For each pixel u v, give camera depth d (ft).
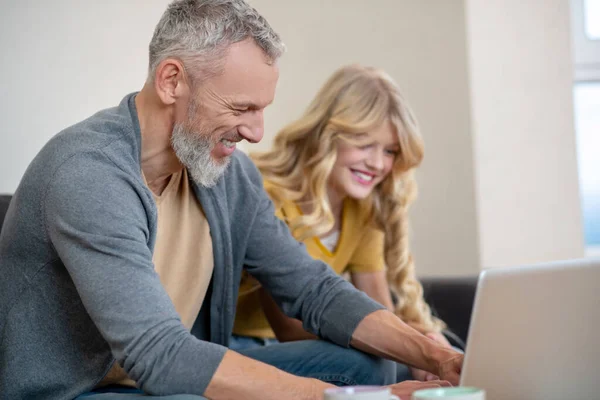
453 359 5.82
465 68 12.41
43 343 5.40
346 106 8.25
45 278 5.39
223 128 5.60
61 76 9.17
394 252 8.98
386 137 8.27
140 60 10.04
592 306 4.39
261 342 8.29
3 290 5.46
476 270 12.34
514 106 12.58
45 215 5.22
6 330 5.41
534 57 12.66
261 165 8.57
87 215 5.06
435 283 10.11
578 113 13.60
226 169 6.59
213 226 6.41
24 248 5.38
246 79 5.48
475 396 3.65
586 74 13.33
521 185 12.57
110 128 5.49
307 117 8.48
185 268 6.35
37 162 5.36
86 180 5.16
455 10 12.46
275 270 6.72
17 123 8.77
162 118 5.68
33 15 8.98
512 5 12.59
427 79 12.55
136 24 10.00
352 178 8.38
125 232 5.09
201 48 5.45
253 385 4.84
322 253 8.53
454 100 12.46
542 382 4.39
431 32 12.53
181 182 6.38
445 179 12.48
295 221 8.23
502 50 12.58
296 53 12.89
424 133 12.55
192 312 6.39
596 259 4.44
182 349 4.84
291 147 8.56
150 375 4.81
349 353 6.31
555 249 12.65
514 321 4.33
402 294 9.07
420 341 6.08
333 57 12.82
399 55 12.61
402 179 8.81
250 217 6.67
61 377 5.39
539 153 12.63
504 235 12.49
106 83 9.63
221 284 6.56
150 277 5.00
